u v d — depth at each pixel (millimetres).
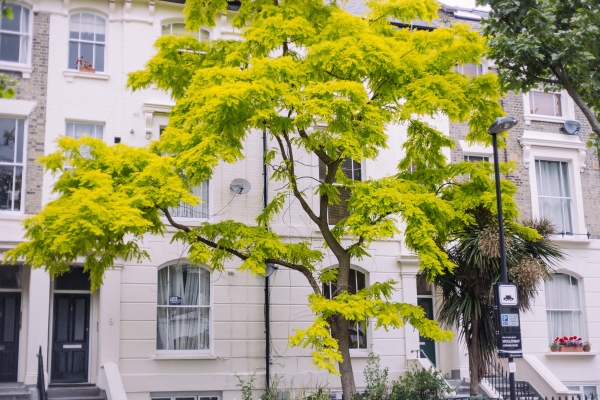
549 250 16391
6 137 17312
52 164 12672
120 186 12570
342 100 12359
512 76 14320
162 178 12500
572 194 21281
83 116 17781
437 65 14102
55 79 17750
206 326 17953
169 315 17750
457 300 16203
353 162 19625
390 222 12367
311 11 14578
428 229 12422
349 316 12555
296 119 12500
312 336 12281
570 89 14211
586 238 20938
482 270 15438
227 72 12656
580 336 20578
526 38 13516
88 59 18250
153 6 18750
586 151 21609
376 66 13203
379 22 14969
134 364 16922
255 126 12961
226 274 18016
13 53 17672
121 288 17141
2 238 16578
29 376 16406
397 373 18703
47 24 17953
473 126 15086
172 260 17750
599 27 13664
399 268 19359
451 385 18312
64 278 17812
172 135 13117
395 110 14844
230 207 18297
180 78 14875
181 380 17141
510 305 13219
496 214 15008
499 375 18266
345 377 13609
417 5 14281
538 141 21031
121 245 13641
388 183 13227
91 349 17641
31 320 16609
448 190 14906
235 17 15141
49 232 11758
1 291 17359
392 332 18953
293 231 18609
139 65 18438
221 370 17531
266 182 18656
